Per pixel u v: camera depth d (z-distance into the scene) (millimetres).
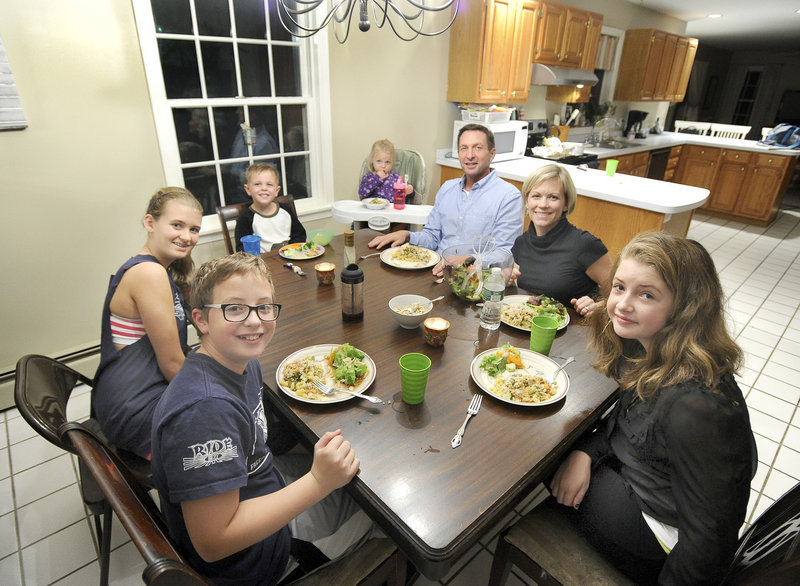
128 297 1206
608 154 4484
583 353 1317
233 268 768
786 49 8734
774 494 1794
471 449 947
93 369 2391
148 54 2207
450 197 2289
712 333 868
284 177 3096
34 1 1870
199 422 704
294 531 1017
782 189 5219
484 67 3506
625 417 1012
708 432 790
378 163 2994
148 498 887
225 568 833
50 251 2168
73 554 1501
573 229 1734
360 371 1143
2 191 1979
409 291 1664
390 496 833
